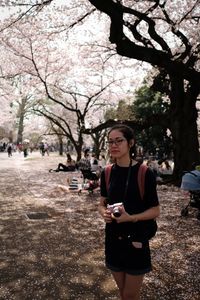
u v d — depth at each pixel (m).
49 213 8.11
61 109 36.94
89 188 10.96
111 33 9.48
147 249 2.49
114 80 23.48
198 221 7.27
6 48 18.48
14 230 6.48
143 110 30.33
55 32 14.73
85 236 6.11
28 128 63.06
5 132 62.41
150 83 19.69
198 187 7.09
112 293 3.82
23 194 11.16
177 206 8.93
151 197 2.43
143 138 31.17
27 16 11.63
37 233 6.28
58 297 3.71
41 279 4.18
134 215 2.38
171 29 12.57
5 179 15.70
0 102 47.44
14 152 55.03
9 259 4.87
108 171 2.63
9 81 22.45
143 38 12.71
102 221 7.29
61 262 4.77
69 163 20.75
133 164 2.52
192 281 4.13
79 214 8.01
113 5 8.88
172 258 4.96
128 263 2.43
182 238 5.98
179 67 10.48
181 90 13.12
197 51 12.40
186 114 13.03
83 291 3.87
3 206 8.98
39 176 17.38
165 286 3.99
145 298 3.68
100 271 4.46
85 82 24.98
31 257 4.96
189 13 12.56
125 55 10.07
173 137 13.30
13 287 3.94
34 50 19.69
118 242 2.47
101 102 28.95
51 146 68.62
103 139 32.72
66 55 22.34
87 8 14.59
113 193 2.51
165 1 12.12
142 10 14.12
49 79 23.16
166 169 15.57
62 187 11.98
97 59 20.53
